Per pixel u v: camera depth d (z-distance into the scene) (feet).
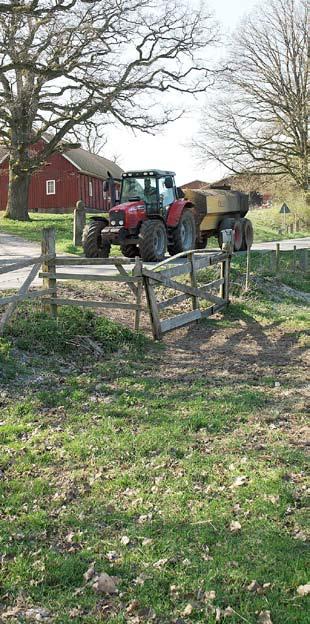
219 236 74.79
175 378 31.58
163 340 39.09
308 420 25.44
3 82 99.76
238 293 54.08
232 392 29.14
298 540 16.12
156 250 59.06
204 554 15.79
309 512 17.62
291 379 31.81
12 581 14.92
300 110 137.08
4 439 23.56
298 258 77.25
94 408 26.86
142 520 17.58
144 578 14.85
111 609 13.97
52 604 14.16
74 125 105.91
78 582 14.96
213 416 25.63
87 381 30.17
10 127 109.09
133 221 58.44
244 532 16.62
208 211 71.10
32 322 35.27
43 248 36.91
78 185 166.30
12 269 34.09
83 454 22.16
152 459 21.70
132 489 19.52
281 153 142.31
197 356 36.22
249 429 24.31
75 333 35.58
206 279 54.08
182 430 24.25
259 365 34.63
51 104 103.14
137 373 32.04
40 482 20.07
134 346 36.52
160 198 61.11
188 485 19.53
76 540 16.74
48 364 31.99
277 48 136.98
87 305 37.35
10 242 85.15
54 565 15.46
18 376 29.94
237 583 14.49
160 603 14.01
